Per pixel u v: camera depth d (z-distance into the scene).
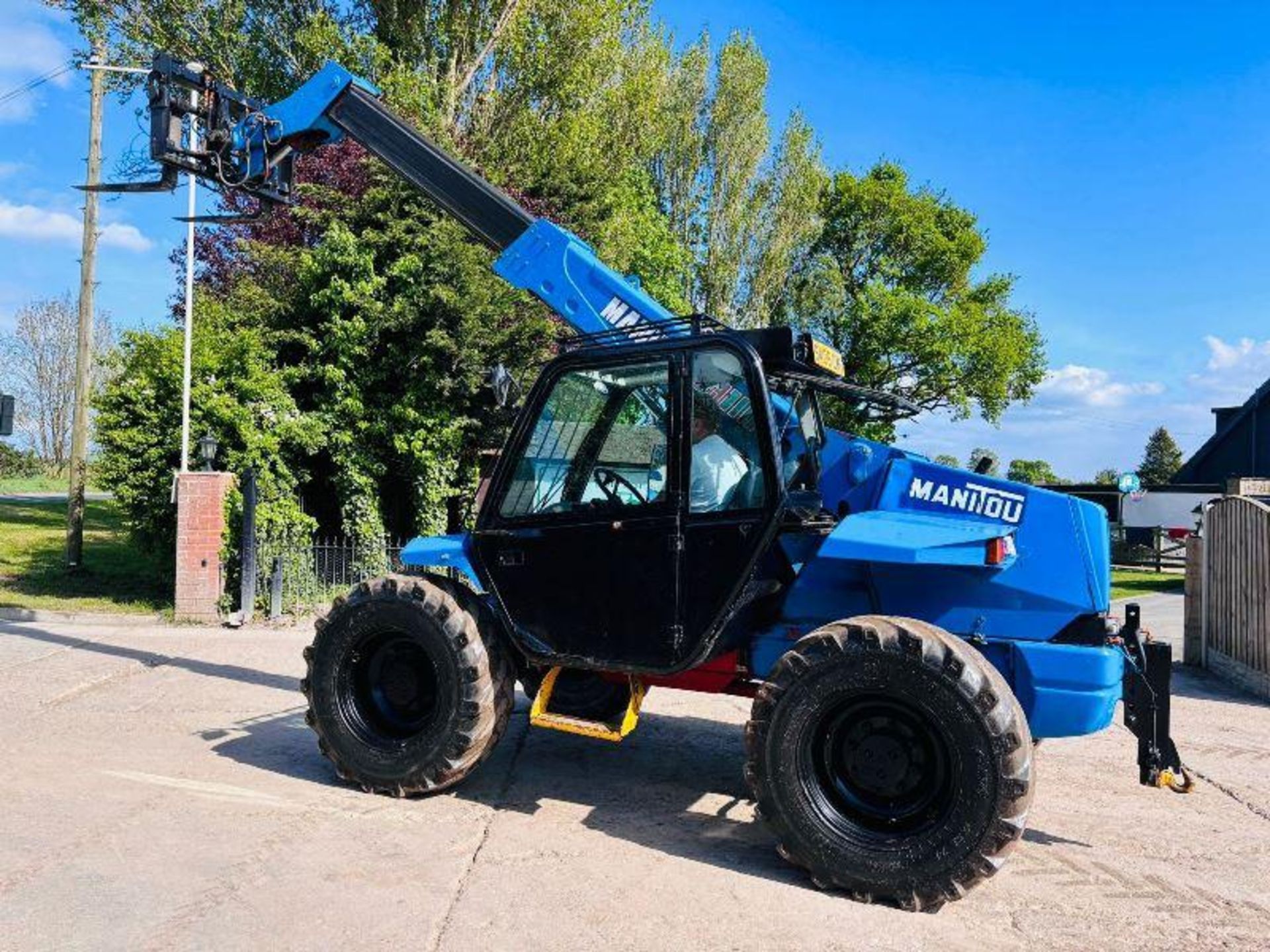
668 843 4.34
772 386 4.80
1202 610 9.77
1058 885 4.03
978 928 3.55
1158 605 15.11
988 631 4.26
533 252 5.77
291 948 3.17
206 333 12.70
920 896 3.65
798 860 3.87
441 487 13.62
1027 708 4.12
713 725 6.69
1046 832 4.73
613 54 21.42
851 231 35.00
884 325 31.12
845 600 4.54
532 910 3.54
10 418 10.63
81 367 14.77
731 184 29.41
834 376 4.90
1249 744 6.65
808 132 29.88
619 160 22.52
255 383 12.29
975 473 4.45
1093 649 4.05
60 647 8.75
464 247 13.00
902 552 3.87
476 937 3.30
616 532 4.53
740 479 4.32
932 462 4.60
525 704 7.09
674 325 4.64
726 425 4.38
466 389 13.54
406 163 6.08
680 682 4.92
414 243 13.23
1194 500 26.98
